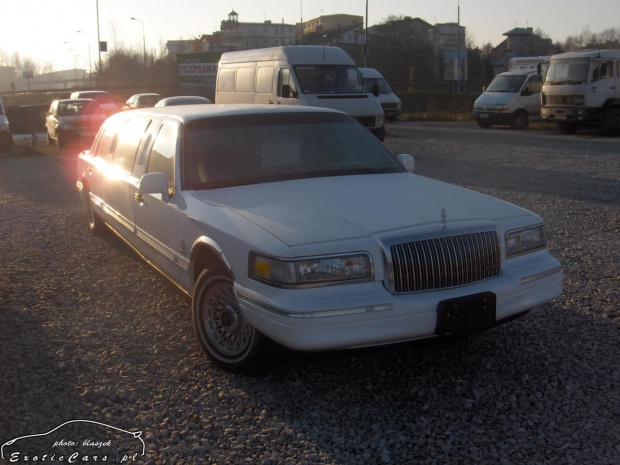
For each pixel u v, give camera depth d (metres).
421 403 4.00
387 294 3.83
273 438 3.62
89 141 21.91
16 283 6.39
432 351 4.73
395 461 3.39
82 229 8.75
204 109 5.79
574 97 22.19
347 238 3.88
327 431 3.69
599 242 7.66
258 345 4.15
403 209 4.30
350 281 3.82
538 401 3.97
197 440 3.62
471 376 4.34
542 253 4.45
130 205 6.06
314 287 3.77
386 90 32.03
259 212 4.32
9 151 21.17
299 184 4.91
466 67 65.06
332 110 6.00
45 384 4.25
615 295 5.77
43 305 5.76
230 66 18.75
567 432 3.62
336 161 5.36
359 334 3.74
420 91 44.66
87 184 8.04
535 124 28.38
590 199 10.49
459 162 15.75
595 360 4.51
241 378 4.36
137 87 51.38
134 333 5.12
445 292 3.93
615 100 22.20
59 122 21.53
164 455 3.48
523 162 15.61
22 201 11.27
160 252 5.37
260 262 3.91
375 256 3.86
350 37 79.69
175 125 5.48
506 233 4.24
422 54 64.62
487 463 3.36
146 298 5.92
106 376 4.38
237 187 4.95
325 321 3.70
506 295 4.09
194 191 4.94
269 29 93.69
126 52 69.94
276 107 5.87
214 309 4.51
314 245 3.82
